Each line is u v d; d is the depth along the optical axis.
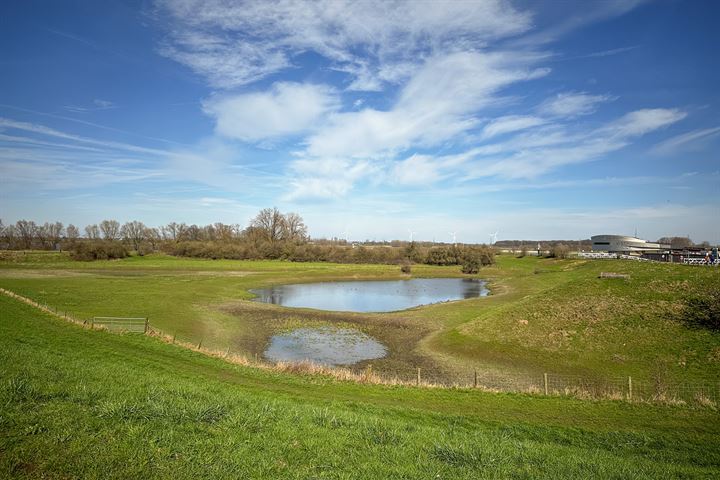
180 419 10.91
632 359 32.94
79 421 9.82
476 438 14.07
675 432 17.92
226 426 11.05
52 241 178.12
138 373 18.03
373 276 113.69
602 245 132.00
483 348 38.41
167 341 31.98
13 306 35.91
